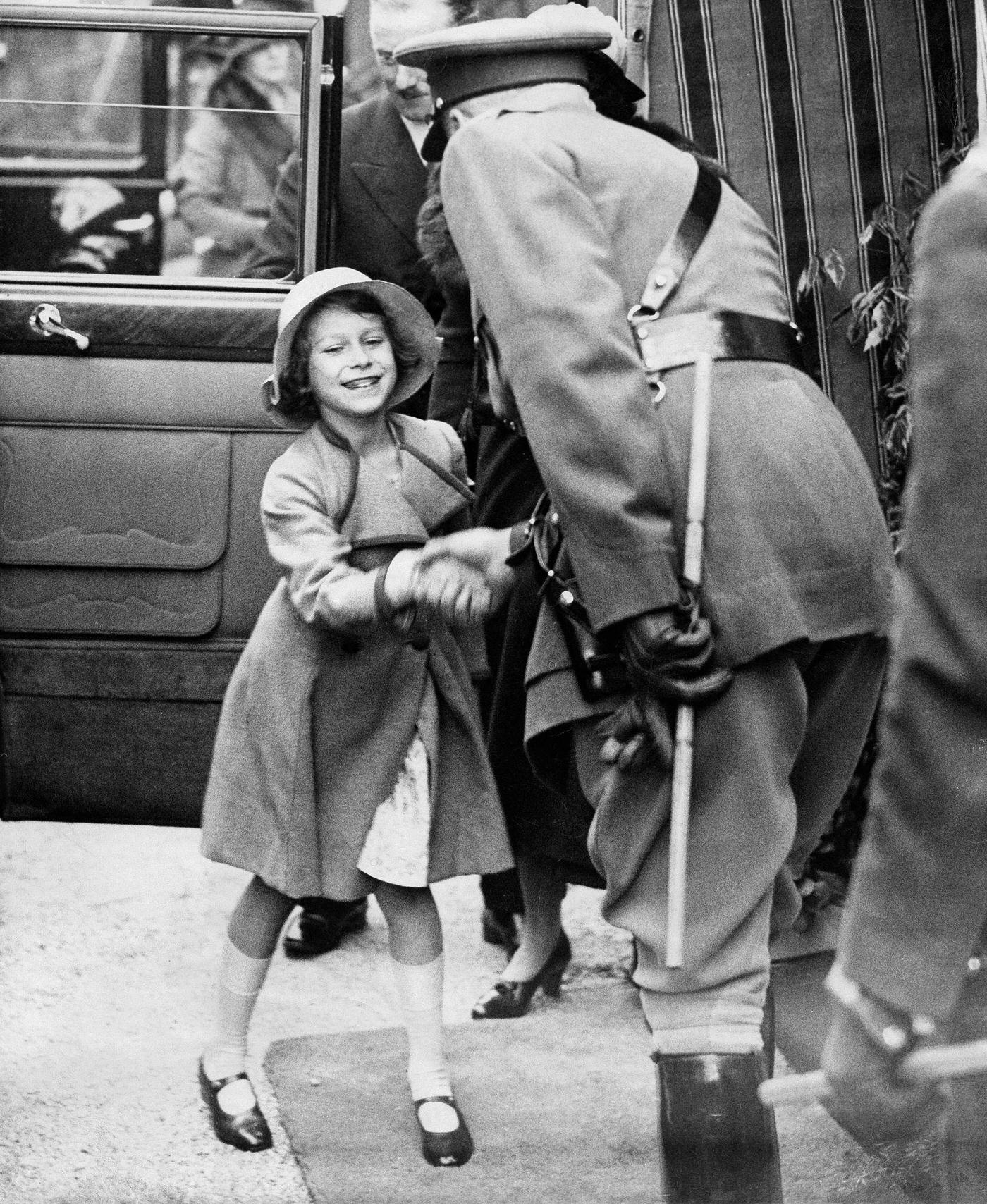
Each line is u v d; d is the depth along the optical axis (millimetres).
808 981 3172
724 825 2178
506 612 3125
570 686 2307
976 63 3279
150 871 3992
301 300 2727
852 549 2223
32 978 3383
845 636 2213
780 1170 2314
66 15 3373
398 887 2793
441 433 2969
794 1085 1540
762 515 2180
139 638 3387
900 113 3295
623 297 2189
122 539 3363
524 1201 2562
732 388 2211
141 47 3406
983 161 1407
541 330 2113
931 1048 1482
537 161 2197
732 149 3287
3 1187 2594
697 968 2180
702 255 2248
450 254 3010
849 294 3334
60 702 3412
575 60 2402
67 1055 3076
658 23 3254
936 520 1361
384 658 2725
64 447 3361
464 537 2594
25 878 3926
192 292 3344
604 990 3396
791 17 3260
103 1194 2584
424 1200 2564
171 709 3395
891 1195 2520
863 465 2307
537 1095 2914
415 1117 2834
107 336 3332
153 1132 2797
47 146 3436
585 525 2107
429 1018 2783
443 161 2299
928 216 1432
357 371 2750
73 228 3457
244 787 2777
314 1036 3158
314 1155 2707
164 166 3439
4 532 3377
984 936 1586
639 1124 2805
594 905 3898
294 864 2721
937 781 1366
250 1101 2791
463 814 2812
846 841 3396
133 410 3352
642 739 2166
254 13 3367
